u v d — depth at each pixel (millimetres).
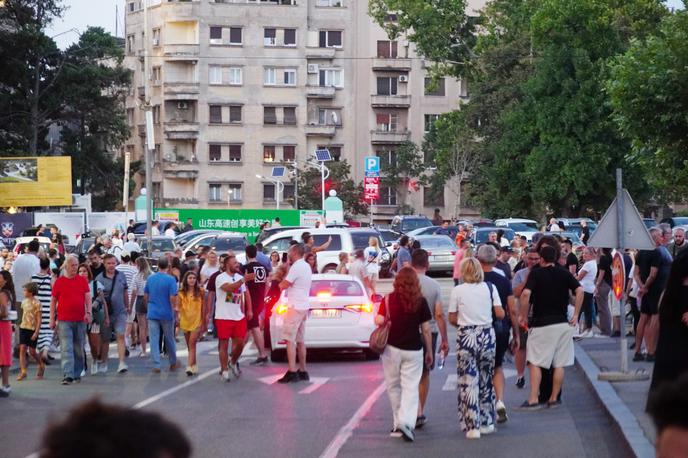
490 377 13805
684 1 26547
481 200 81000
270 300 25328
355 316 22203
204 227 69500
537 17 60094
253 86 99875
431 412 15891
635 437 12180
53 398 17734
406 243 33844
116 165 87250
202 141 99312
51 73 81438
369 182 66000
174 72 100000
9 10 76625
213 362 23469
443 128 77125
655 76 25234
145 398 17562
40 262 22234
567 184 63188
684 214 83625
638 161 27500
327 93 99875
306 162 97125
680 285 10117
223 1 99312
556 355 15586
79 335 19938
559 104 62188
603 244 17641
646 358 19969
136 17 103312
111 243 35188
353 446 13008
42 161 60625
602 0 58438
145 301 24984
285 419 15188
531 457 12172
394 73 101250
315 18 100500
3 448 13125
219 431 14156
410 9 65312
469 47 68000
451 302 13766
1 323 17906
